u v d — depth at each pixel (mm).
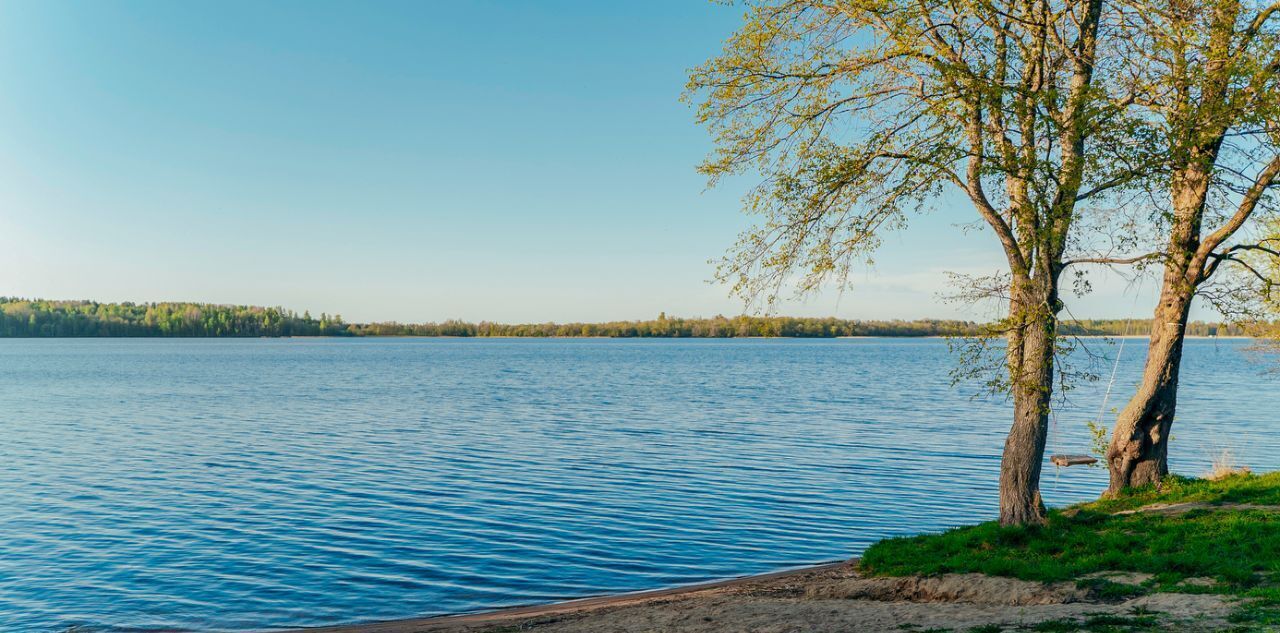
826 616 12383
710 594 15586
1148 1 14727
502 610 16641
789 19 15477
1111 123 13156
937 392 75562
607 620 13664
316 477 31406
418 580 18750
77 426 48969
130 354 194625
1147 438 18938
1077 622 10680
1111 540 14227
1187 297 18203
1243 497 16875
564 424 49438
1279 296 17125
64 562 20281
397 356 196750
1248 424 46844
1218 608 10633
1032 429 15727
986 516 24391
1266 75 13070
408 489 28922
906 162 14328
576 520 24203
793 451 37469
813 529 22984
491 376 107375
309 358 175750
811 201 15078
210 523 24078
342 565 19891
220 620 16359
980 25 14000
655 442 40938
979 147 13719
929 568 14195
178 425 49375
